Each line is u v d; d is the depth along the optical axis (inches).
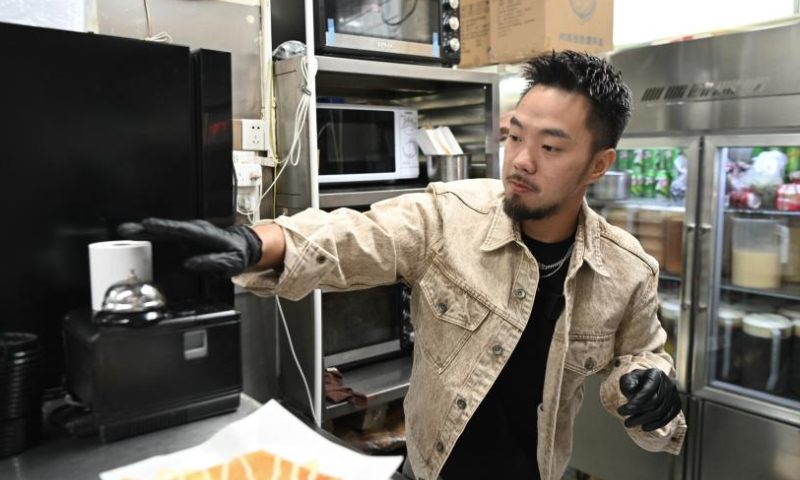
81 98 42.6
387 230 43.8
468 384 45.0
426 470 47.3
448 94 93.9
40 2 58.6
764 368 88.0
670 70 86.3
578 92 39.7
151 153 46.3
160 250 46.3
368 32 76.6
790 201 82.5
